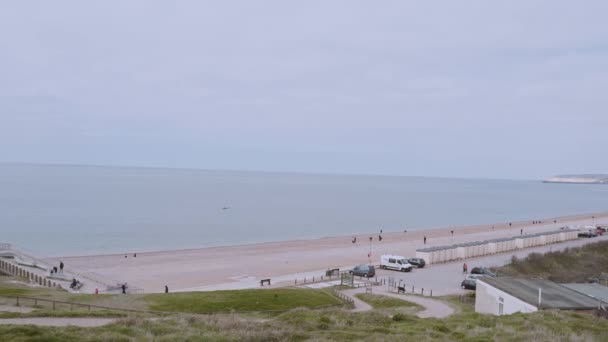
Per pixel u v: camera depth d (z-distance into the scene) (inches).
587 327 929.5
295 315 1002.7
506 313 1233.4
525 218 6811.0
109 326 738.2
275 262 2751.0
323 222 5349.4
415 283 1995.6
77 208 5536.4
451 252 2662.4
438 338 779.4
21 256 2561.5
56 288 1721.2
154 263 2669.8
